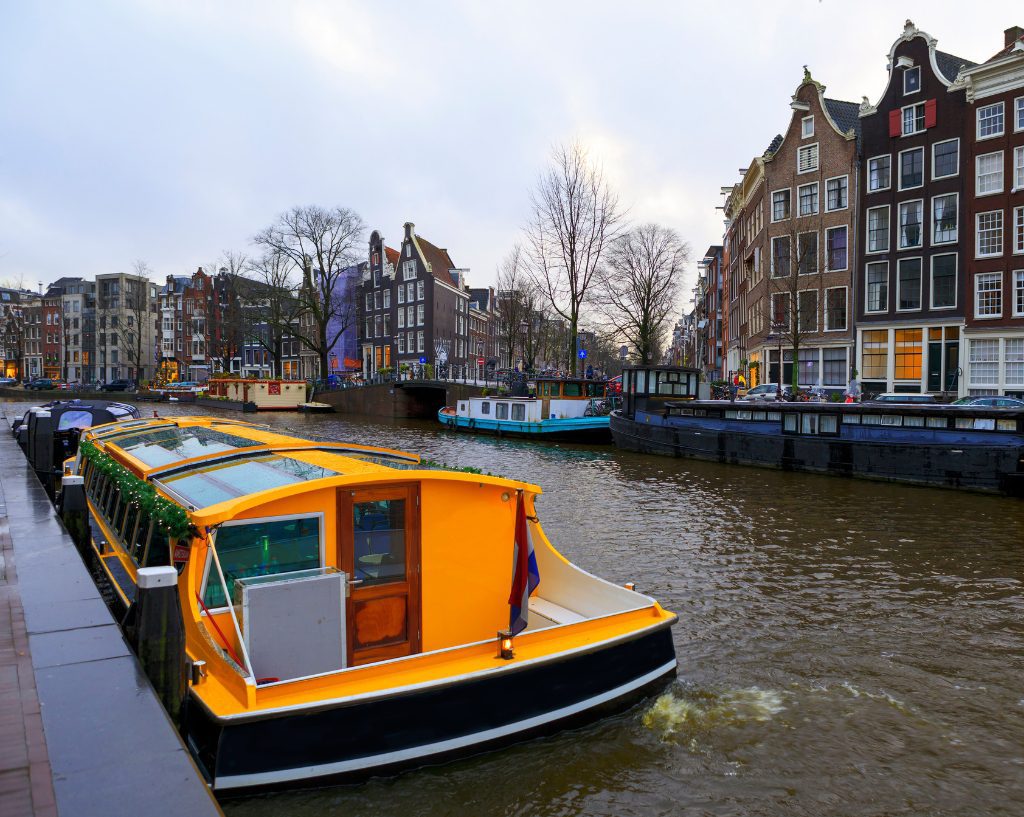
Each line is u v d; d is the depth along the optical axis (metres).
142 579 4.37
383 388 45.47
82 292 86.38
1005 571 10.34
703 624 8.30
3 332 85.88
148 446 8.44
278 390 49.94
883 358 31.02
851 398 27.62
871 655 7.48
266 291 51.91
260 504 5.02
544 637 5.63
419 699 4.87
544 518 13.80
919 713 6.30
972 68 27.52
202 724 4.44
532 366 50.66
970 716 6.27
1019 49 26.16
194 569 4.95
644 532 12.64
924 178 29.25
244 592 4.81
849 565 10.63
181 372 79.31
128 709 3.58
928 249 29.23
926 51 29.05
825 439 19.47
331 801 4.64
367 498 5.45
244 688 4.40
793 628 8.20
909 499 15.87
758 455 21.11
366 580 5.48
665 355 109.06
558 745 5.54
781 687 6.75
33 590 5.55
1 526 7.96
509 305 52.62
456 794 4.96
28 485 11.13
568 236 35.00
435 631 5.79
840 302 32.19
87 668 4.04
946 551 11.39
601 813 4.89
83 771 3.04
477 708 5.11
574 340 35.19
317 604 5.11
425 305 55.19
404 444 28.70
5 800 2.76
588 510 14.59
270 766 4.44
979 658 7.44
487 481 5.91
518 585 5.49
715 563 10.73
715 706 6.34
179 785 2.97
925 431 17.52
